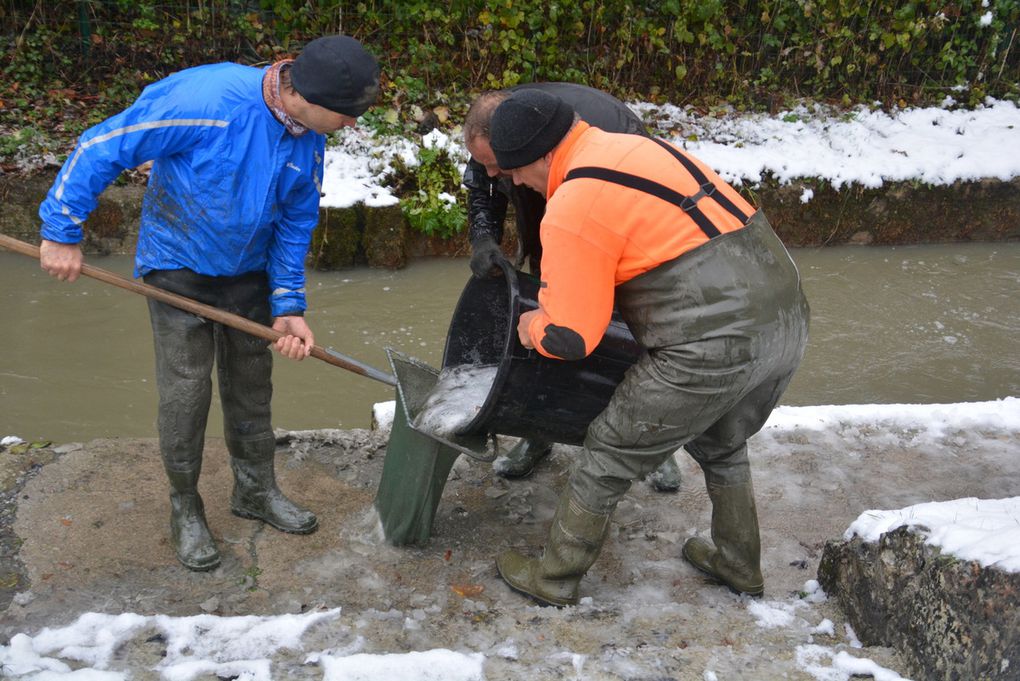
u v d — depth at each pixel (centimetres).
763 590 339
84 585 329
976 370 642
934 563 271
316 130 293
